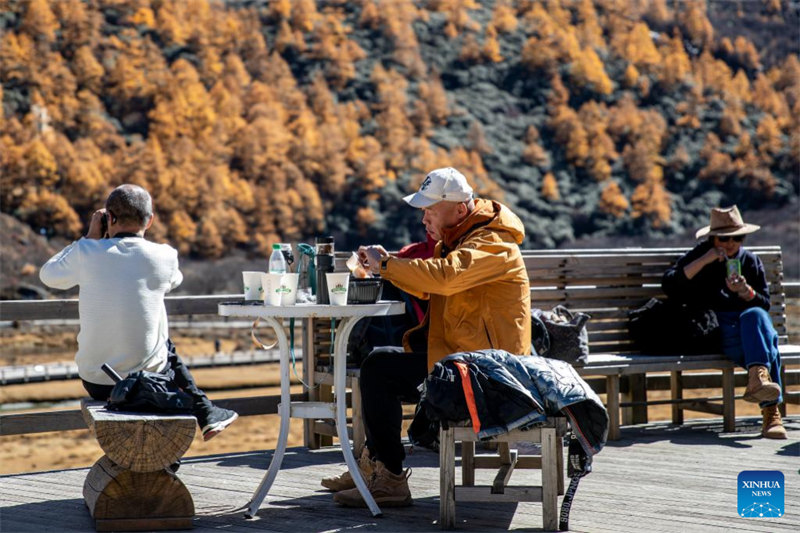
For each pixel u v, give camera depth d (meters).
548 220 177.12
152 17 184.12
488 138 187.38
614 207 182.00
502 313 5.86
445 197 6.04
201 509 6.12
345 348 6.04
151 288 6.04
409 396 6.11
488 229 6.00
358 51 197.50
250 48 188.88
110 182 154.25
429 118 187.75
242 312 5.77
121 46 175.00
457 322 5.95
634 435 8.88
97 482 5.77
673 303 8.94
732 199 189.88
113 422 5.34
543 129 193.75
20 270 133.75
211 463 7.76
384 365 6.07
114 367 5.95
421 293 5.96
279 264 6.12
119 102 167.88
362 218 166.62
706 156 194.50
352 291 5.95
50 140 153.12
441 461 5.55
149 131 165.25
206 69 179.75
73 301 7.95
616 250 9.39
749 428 9.16
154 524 5.53
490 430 5.34
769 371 8.61
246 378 81.25
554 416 5.48
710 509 6.04
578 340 8.18
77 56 168.12
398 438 6.13
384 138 179.62
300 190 164.88
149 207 6.21
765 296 8.87
